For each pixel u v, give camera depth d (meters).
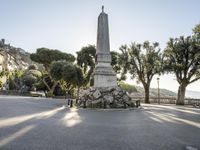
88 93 26.27
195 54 40.03
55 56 63.06
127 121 14.02
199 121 15.30
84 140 8.00
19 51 131.50
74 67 52.88
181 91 42.12
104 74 27.11
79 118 14.72
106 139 8.32
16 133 8.73
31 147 6.70
